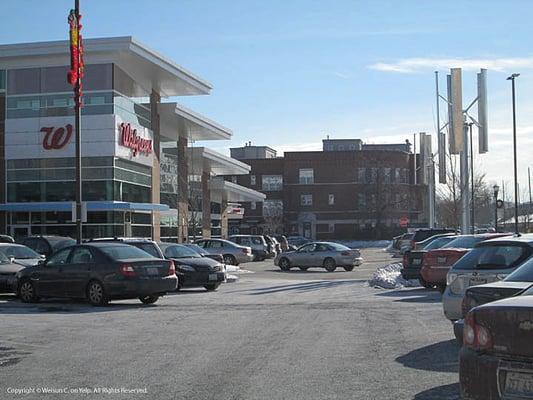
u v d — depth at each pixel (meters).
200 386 7.82
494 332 5.36
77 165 22.44
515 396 5.14
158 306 16.53
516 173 43.03
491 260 11.41
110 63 37.28
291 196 87.56
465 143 33.19
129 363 9.20
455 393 7.37
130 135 39.00
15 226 38.62
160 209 40.12
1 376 8.49
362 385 7.77
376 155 84.56
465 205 33.50
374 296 18.47
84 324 13.04
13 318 14.08
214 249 38.31
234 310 15.31
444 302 11.55
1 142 38.62
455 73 32.62
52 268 17.12
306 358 9.37
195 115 47.66
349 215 85.94
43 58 37.81
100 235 37.12
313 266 35.28
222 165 59.31
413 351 9.78
